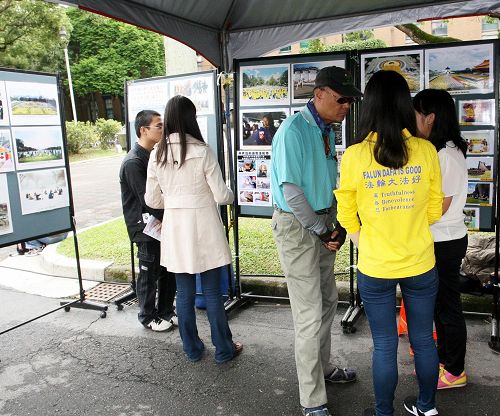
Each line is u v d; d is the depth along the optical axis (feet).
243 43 15.16
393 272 6.82
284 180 7.59
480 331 11.39
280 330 12.14
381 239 6.87
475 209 11.17
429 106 8.00
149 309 12.39
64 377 10.25
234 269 15.25
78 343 11.86
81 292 14.02
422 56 10.98
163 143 9.71
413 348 7.54
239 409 8.85
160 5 11.83
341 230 8.05
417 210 6.80
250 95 12.35
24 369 10.65
